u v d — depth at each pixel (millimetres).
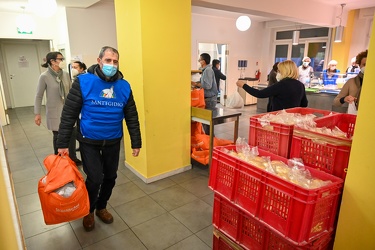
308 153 1383
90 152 1893
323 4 5945
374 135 1053
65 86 3035
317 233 1174
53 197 1634
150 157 2840
